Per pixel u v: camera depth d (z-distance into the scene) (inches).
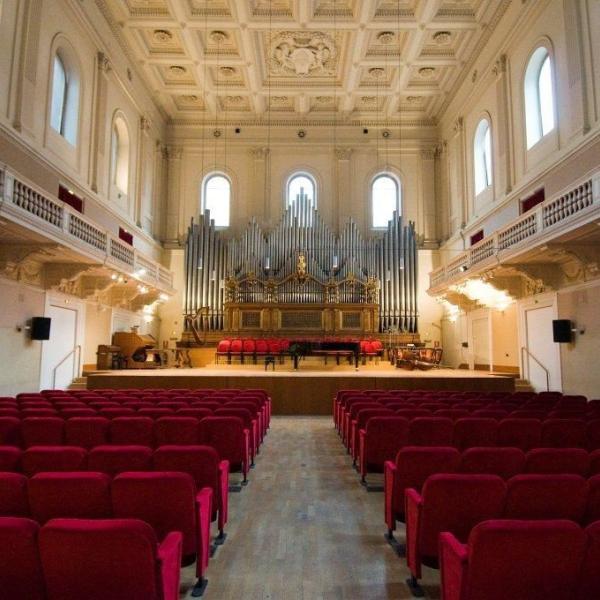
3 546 86.1
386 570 143.5
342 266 727.1
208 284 728.3
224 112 762.8
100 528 85.5
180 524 120.1
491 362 590.9
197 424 210.5
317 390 468.4
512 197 516.4
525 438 196.7
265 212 765.9
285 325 708.7
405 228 738.2
